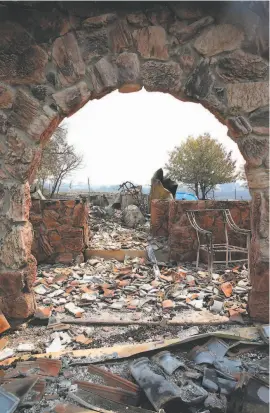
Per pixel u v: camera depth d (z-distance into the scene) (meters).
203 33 2.65
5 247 2.68
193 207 4.87
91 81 2.68
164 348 2.37
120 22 2.64
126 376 2.12
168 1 2.56
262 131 2.65
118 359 2.26
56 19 2.61
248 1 2.53
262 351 2.39
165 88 2.72
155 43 2.65
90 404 1.84
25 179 2.69
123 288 3.79
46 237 4.81
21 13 2.58
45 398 1.89
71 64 2.65
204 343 2.45
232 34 2.63
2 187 2.69
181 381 2.01
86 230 5.30
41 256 4.82
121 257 5.14
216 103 2.69
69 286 3.84
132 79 2.68
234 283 3.89
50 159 13.48
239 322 2.80
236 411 1.78
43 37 2.63
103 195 10.92
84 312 3.13
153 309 3.20
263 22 2.59
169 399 1.80
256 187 2.71
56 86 2.66
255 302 2.77
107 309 3.22
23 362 2.21
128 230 7.18
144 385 1.95
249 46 2.63
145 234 6.58
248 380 1.90
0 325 2.57
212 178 21.80
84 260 5.12
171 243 4.89
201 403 1.84
